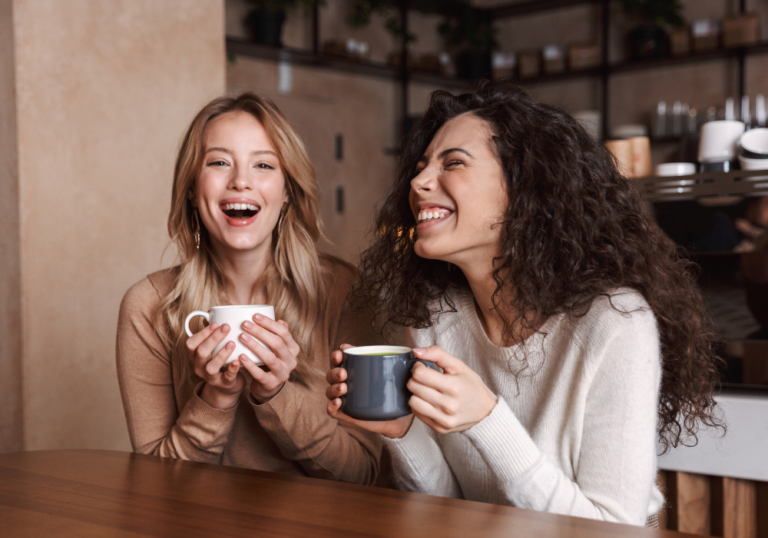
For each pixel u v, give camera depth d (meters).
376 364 0.83
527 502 0.87
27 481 0.83
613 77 4.82
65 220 2.15
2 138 2.05
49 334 2.11
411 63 4.75
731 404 1.16
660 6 4.41
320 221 1.37
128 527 0.66
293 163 1.29
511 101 1.00
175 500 0.75
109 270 2.28
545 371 1.01
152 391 1.29
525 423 1.04
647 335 0.91
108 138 2.27
